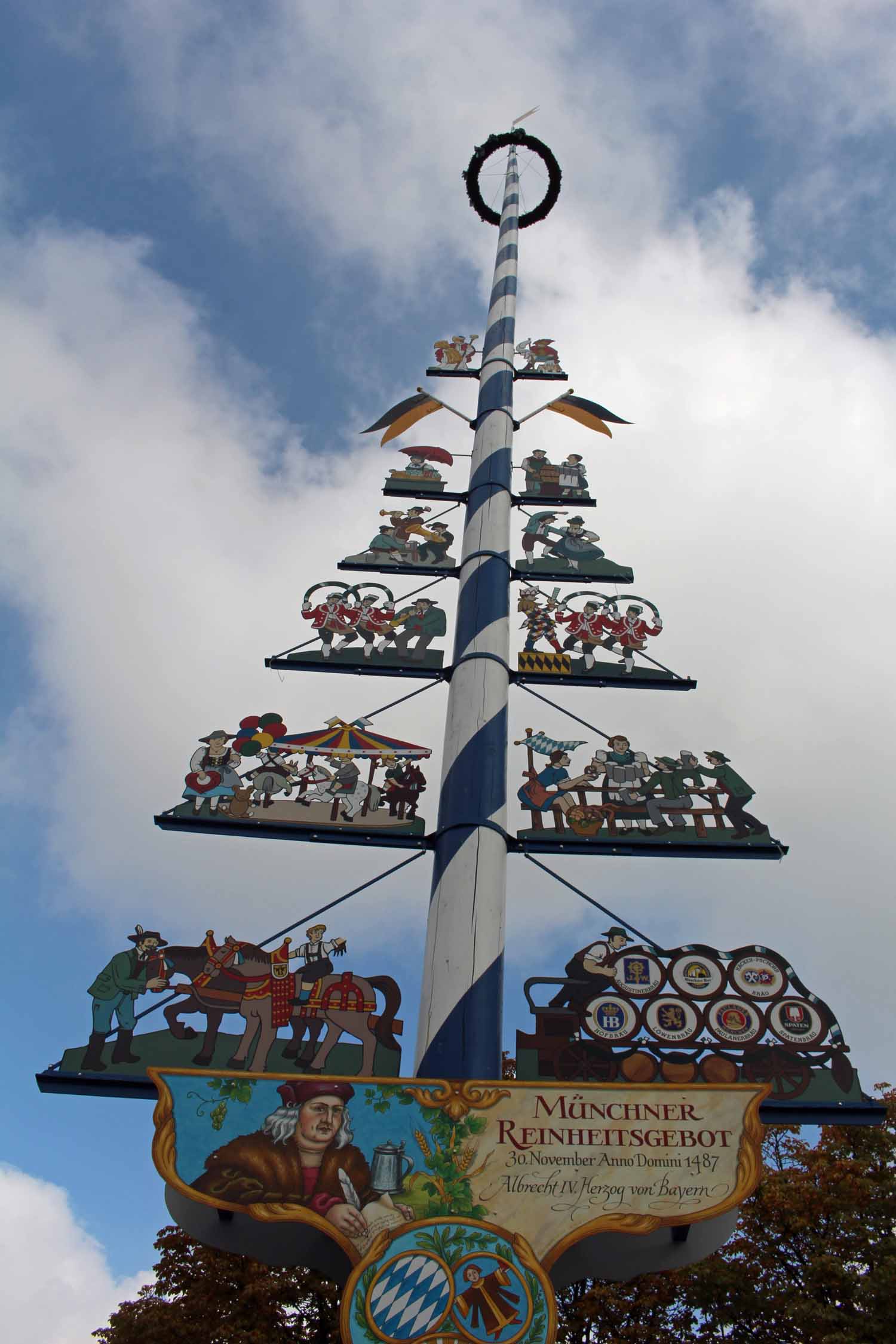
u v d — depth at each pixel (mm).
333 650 11242
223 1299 14375
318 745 10039
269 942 8320
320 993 7988
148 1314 14266
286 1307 14602
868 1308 13945
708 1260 14969
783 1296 14523
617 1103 7016
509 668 10828
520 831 9523
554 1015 8008
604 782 9930
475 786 9430
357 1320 6074
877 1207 14891
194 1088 6980
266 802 9617
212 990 7953
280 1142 6754
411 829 9469
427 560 12305
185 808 9531
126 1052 7613
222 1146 6727
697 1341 15031
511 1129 6867
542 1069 7727
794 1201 15031
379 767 9914
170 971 8031
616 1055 7805
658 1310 15281
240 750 9969
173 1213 7004
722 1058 7812
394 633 11430
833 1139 15883
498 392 14070
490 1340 6035
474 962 8242
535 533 12695
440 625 11523
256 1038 7742
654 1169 6730
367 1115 6898
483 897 8672
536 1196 6582
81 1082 7461
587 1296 15109
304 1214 6449
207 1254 14812
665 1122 6941
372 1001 7977
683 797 9844
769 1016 8039
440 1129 6852
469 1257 6320
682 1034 7926
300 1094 6973
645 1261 6914
